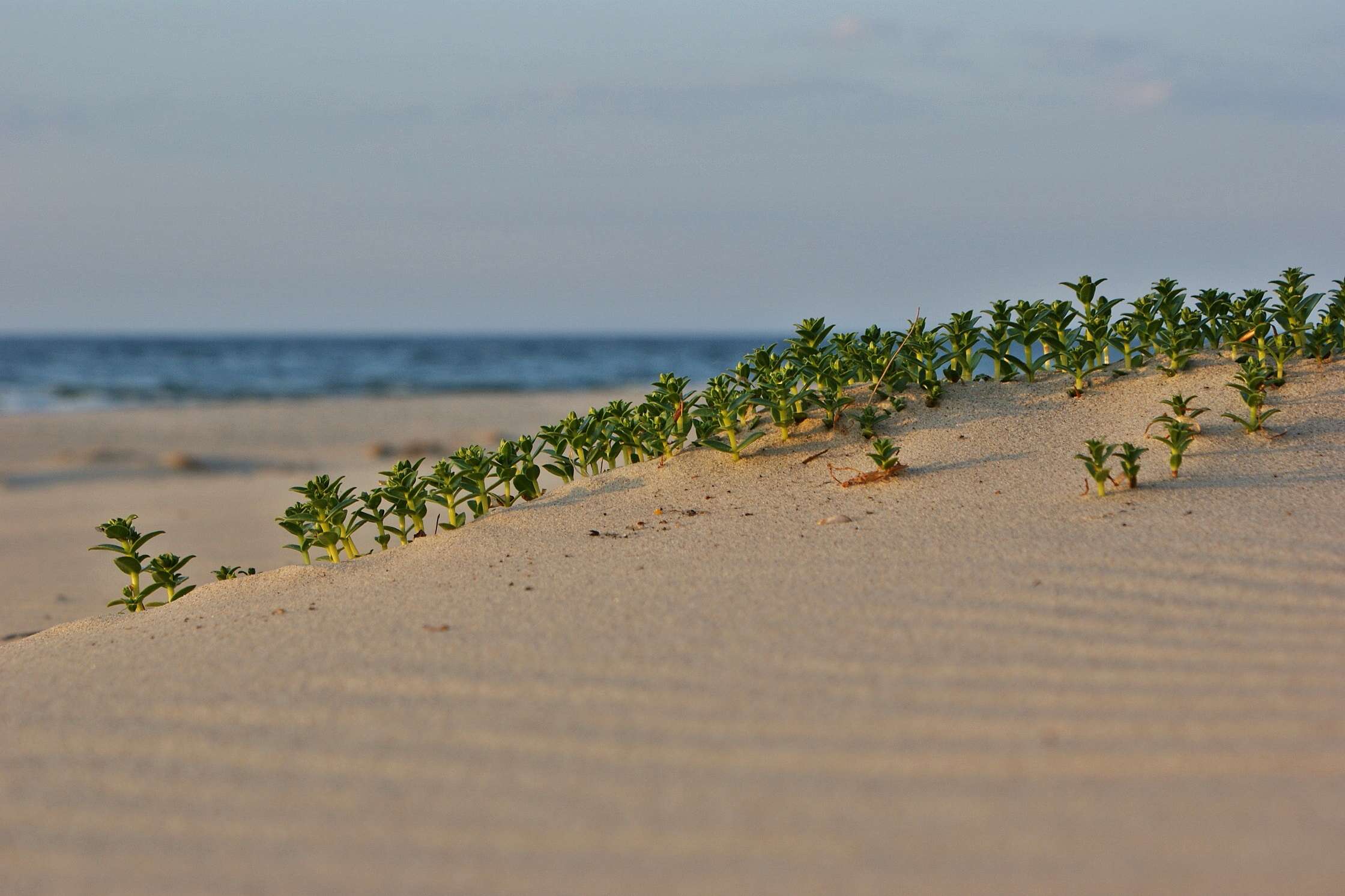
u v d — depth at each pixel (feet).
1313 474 12.73
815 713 7.67
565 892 5.83
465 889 5.92
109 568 23.12
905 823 6.25
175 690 9.19
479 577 12.00
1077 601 9.44
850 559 11.20
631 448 16.94
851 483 14.16
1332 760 6.59
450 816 6.66
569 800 6.75
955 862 5.86
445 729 7.88
